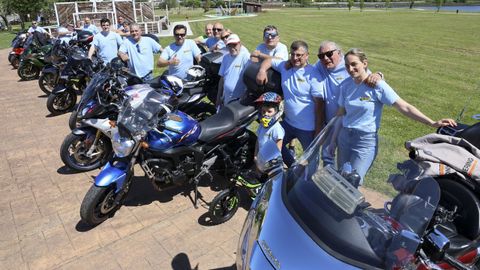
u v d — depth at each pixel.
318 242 1.91
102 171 4.16
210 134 4.52
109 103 5.14
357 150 2.62
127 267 3.62
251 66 5.00
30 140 6.76
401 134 7.05
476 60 15.92
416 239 1.88
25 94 10.09
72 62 7.79
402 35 25.59
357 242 1.89
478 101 9.48
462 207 2.76
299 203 2.16
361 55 3.43
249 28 30.70
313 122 4.57
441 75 12.72
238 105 4.89
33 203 4.73
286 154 5.06
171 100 4.39
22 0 34.28
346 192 2.10
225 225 4.30
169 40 22.00
